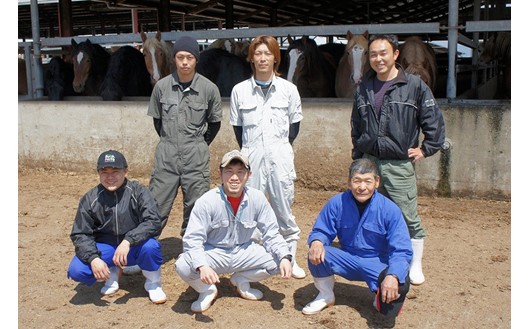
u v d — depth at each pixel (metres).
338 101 6.48
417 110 3.42
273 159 3.57
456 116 5.48
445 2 16.38
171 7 13.77
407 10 17.48
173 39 7.75
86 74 8.89
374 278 3.08
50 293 3.53
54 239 4.68
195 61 3.77
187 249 3.13
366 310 3.21
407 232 3.06
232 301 3.36
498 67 9.83
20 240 4.66
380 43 3.29
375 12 17.67
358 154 3.73
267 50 3.48
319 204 5.66
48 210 5.64
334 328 2.97
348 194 3.19
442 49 19.61
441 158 5.60
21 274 3.86
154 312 3.22
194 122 3.86
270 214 3.27
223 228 3.22
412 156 3.41
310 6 16.05
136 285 3.66
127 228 3.35
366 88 3.48
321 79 8.14
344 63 7.79
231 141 6.52
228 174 3.09
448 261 4.01
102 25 19.69
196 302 3.22
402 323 3.03
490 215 5.09
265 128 3.59
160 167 3.87
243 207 3.19
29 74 9.12
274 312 3.19
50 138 7.41
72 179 7.05
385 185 3.52
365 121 3.48
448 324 3.01
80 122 7.19
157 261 3.32
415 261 3.61
